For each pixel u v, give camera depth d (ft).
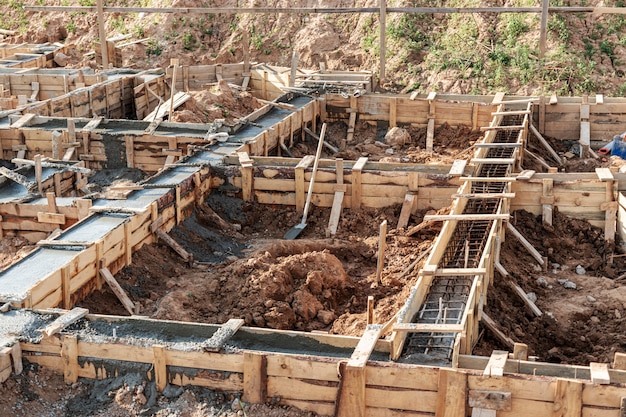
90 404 37.78
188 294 49.44
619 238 60.39
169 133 72.64
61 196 63.98
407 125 85.71
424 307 44.29
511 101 83.51
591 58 94.89
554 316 50.29
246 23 111.86
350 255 56.80
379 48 101.96
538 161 76.79
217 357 37.24
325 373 36.09
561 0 100.89
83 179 65.98
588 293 53.47
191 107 82.23
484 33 99.30
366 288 51.83
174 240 56.18
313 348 39.01
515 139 76.23
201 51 111.45
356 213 61.57
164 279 51.96
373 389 35.60
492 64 95.50
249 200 63.52
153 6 117.60
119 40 108.78
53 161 65.92
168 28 113.19
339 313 49.47
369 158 78.89
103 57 102.78
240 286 49.83
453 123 84.43
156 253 54.08
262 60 108.47
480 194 56.29
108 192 57.57
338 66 104.06
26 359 39.27
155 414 36.94
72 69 98.37
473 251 52.49
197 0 115.44
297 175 62.18
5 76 92.38
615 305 51.57
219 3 115.75
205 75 98.32
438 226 58.44
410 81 97.50
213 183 63.87
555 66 92.68
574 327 49.62
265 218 62.75
